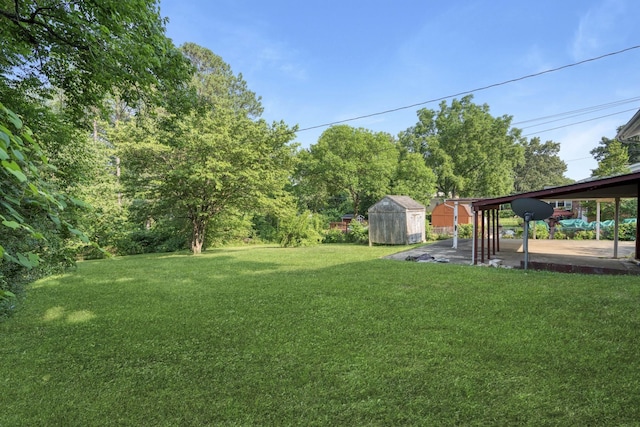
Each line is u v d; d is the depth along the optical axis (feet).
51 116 15.29
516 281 21.21
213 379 9.63
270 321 14.61
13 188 5.00
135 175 45.60
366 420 7.51
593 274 23.75
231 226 59.88
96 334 13.55
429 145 110.52
